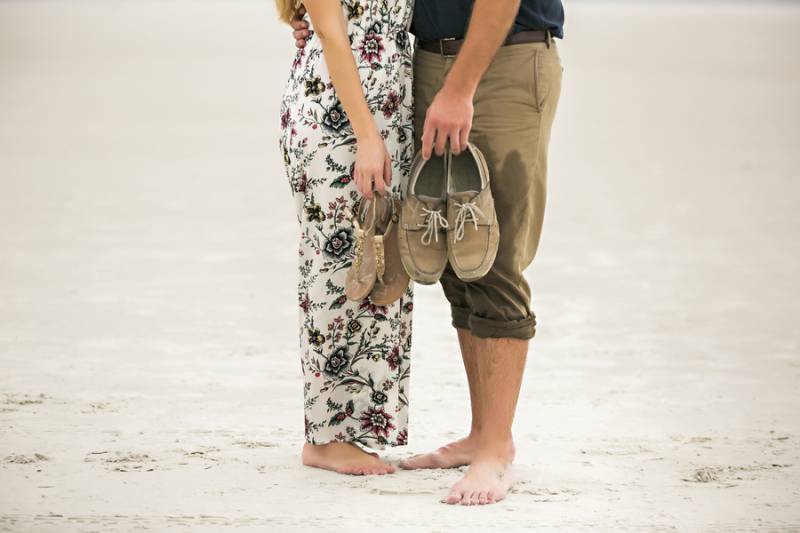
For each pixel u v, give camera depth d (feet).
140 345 23.38
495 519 13.76
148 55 137.39
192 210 42.88
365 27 15.31
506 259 15.24
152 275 30.94
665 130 76.69
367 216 15.21
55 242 35.63
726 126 79.15
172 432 17.49
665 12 311.88
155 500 14.28
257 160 59.36
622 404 19.67
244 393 19.98
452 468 16.17
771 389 20.80
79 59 127.95
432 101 15.61
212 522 13.50
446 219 14.79
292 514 13.85
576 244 37.29
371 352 16.02
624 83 112.16
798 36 197.26
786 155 63.77
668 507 14.24
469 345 16.22
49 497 14.29
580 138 72.08
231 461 16.10
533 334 15.52
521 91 15.12
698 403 19.76
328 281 15.81
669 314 27.48
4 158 57.36
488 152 15.20
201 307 27.20
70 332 24.35
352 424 16.11
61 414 18.29
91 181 50.26
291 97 15.85
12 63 119.24
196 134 70.69
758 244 37.58
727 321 26.73
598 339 24.88
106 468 15.58
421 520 13.71
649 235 39.14
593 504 14.37
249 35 182.39
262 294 28.89
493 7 14.03
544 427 18.19
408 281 15.37
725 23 239.30
